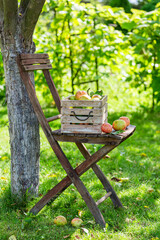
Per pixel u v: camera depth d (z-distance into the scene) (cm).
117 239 249
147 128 583
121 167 406
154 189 340
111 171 393
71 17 575
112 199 301
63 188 294
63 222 273
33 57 265
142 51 633
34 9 265
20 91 290
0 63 549
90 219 279
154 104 728
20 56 255
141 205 309
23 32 281
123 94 844
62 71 675
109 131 244
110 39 587
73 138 254
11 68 285
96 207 268
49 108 720
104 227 265
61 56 652
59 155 265
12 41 279
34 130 305
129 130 265
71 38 666
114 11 573
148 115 667
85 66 688
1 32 280
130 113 684
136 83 655
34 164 310
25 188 306
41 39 605
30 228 268
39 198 309
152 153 453
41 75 605
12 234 258
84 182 357
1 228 267
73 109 247
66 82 755
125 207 302
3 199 311
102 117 248
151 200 309
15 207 301
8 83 291
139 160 425
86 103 244
